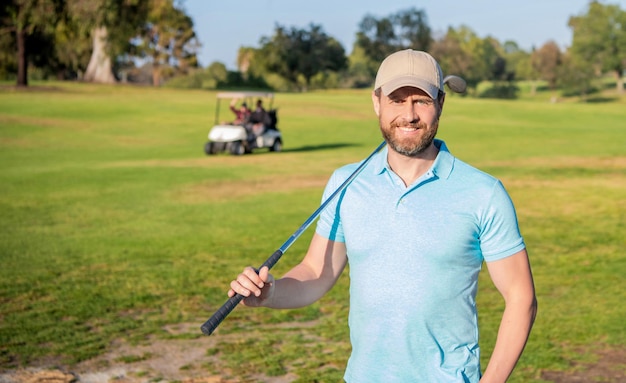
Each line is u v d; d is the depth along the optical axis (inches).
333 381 217.0
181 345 252.2
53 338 259.1
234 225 491.5
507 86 4288.9
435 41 4446.4
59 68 3174.2
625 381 218.5
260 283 102.5
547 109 1946.4
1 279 344.5
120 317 285.7
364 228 105.7
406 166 107.3
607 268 369.7
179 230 472.7
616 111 1930.4
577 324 275.7
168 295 318.7
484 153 969.5
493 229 102.6
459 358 103.1
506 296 104.4
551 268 371.2
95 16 1812.3
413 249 102.4
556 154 954.7
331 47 4074.8
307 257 116.9
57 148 1071.6
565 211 545.0
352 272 108.7
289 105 1793.8
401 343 102.7
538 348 248.2
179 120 1459.2
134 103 1692.9
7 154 990.4
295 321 282.0
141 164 869.2
